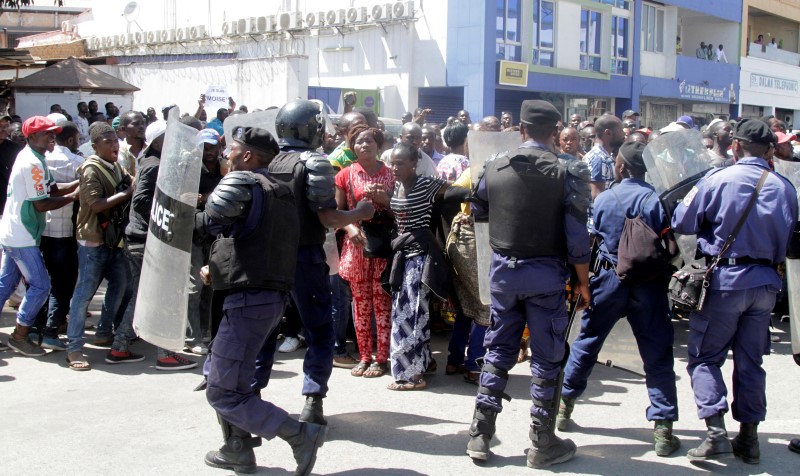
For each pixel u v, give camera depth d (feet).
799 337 15.97
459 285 19.16
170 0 89.30
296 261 13.33
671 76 90.74
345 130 21.36
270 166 14.60
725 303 14.16
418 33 69.10
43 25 112.37
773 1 107.04
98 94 51.24
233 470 13.87
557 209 13.69
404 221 18.74
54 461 14.16
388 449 15.06
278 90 66.13
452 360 20.15
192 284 20.97
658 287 14.94
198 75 74.08
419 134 22.93
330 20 70.59
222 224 12.39
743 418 14.58
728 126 25.26
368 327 19.92
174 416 16.58
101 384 18.79
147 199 19.49
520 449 15.23
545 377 14.06
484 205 14.80
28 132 19.92
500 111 73.26
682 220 14.56
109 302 21.75
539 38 73.20
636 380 20.08
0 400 17.48
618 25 82.74
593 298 15.30
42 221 20.45
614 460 14.75
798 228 15.29
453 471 14.07
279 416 12.85
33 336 21.97
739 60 101.19
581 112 81.61
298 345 22.61
